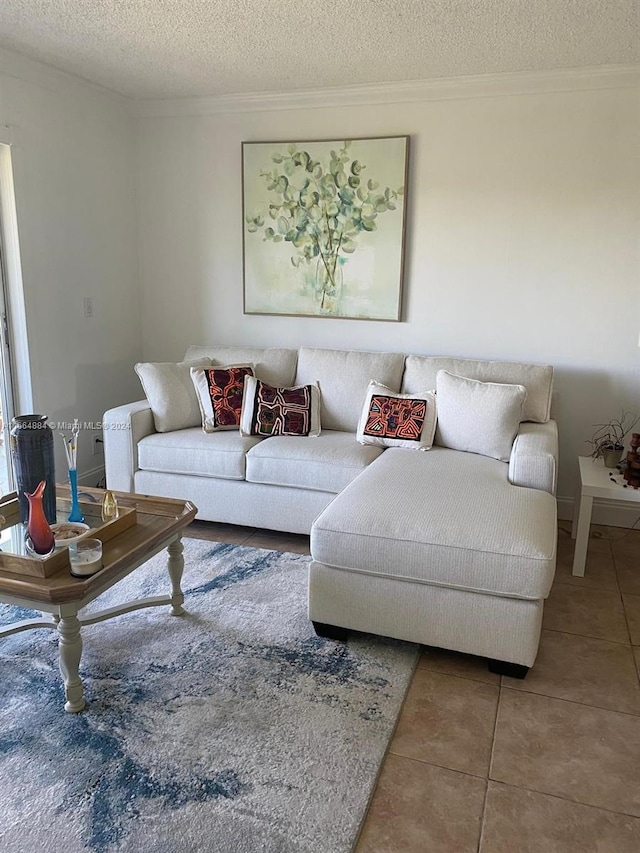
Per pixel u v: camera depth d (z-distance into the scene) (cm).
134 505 248
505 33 279
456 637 217
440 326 379
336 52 308
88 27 280
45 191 346
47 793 164
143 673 214
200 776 170
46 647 229
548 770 176
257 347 415
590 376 357
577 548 291
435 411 325
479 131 351
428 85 350
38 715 193
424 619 220
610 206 338
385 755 180
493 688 211
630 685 213
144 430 347
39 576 191
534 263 355
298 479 311
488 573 208
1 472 361
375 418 329
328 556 226
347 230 383
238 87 370
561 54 304
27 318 340
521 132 344
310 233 390
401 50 303
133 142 417
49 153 346
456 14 259
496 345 371
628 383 351
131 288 428
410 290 381
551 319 358
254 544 322
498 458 304
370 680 212
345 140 372
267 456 316
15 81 321
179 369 364
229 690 206
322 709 198
